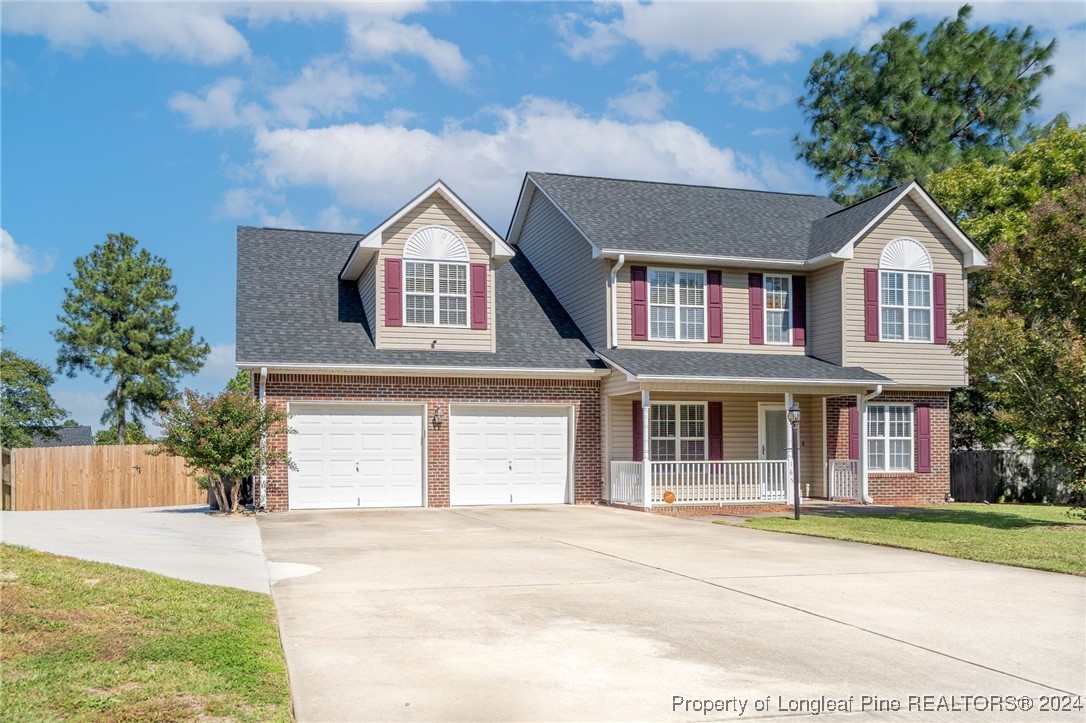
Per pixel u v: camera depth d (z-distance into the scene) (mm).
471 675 7078
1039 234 20797
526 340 24109
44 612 7965
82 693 6039
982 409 32906
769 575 11836
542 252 27984
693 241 24422
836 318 24516
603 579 11414
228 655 7090
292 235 26297
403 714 6172
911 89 41500
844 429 24953
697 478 24281
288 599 9898
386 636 8266
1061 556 13438
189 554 12922
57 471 26141
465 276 22938
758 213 27406
